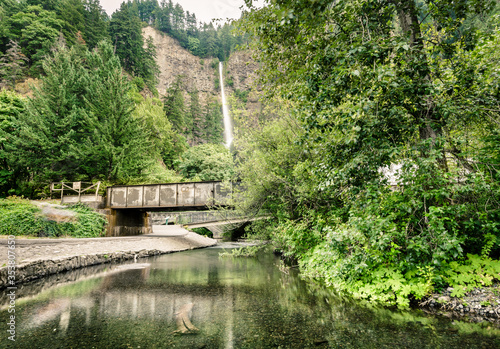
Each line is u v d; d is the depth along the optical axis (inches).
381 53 178.7
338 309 217.6
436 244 193.3
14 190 890.7
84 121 978.1
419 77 194.7
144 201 841.5
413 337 158.1
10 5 2287.2
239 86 5629.9
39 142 838.5
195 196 815.1
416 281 219.9
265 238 570.6
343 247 259.9
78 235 671.8
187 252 805.2
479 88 205.3
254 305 239.1
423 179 207.9
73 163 933.8
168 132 1962.4
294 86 235.9
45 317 215.5
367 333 167.2
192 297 274.2
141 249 681.6
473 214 207.3
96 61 1163.9
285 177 457.7
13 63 1804.9
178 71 5615.2
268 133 521.0
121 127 992.2
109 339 168.4
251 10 211.0
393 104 200.2
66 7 2440.9
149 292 299.7
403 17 232.7
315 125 219.5
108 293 297.6
